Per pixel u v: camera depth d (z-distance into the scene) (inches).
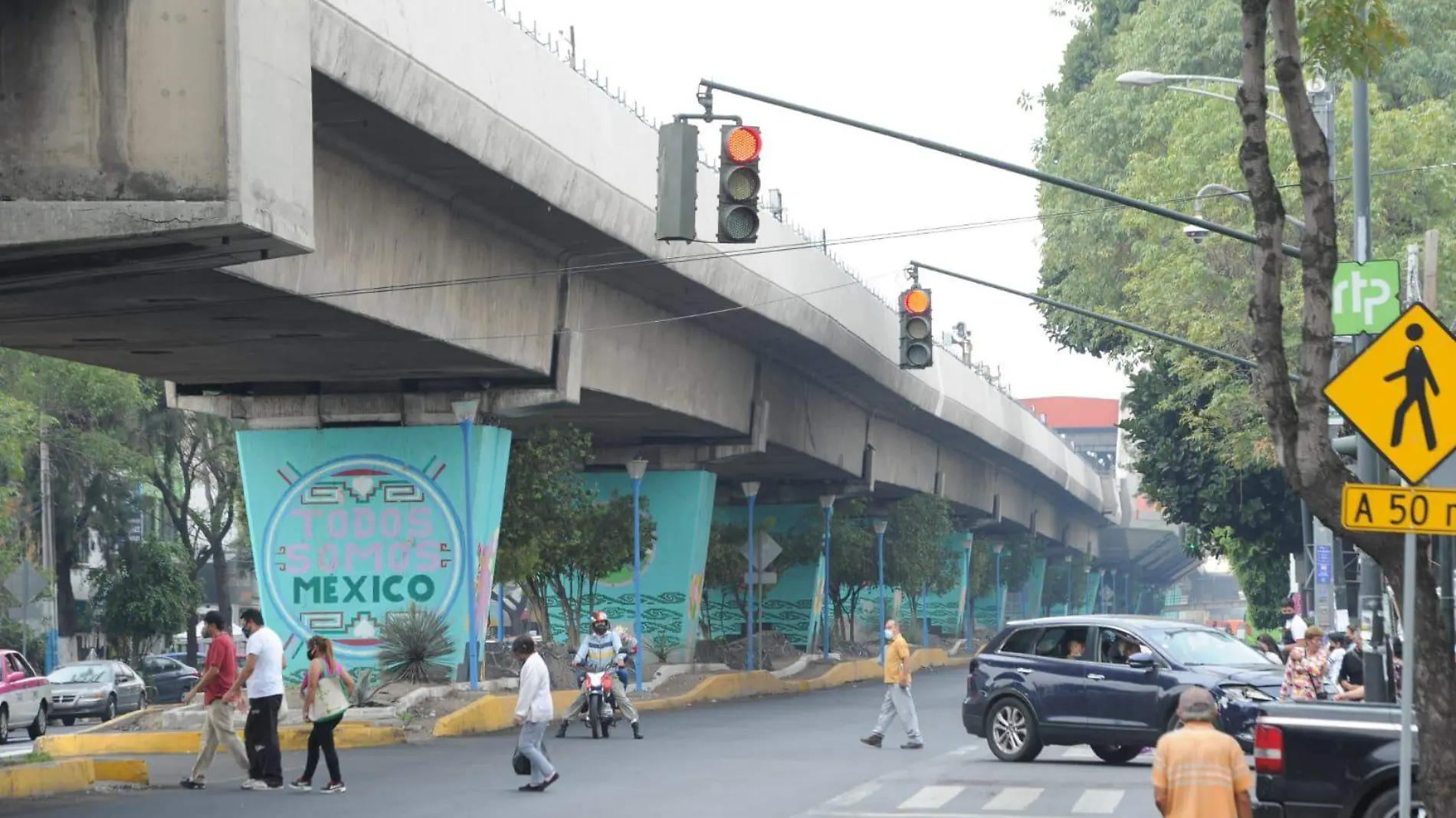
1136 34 2101.4
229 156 699.4
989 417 2972.4
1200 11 1999.3
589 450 1664.6
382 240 1067.3
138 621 2395.4
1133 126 2078.0
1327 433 505.4
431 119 965.8
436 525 1412.4
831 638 3024.1
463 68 998.4
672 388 1658.5
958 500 3216.0
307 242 754.8
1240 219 1518.2
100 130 706.8
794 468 2368.4
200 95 701.9
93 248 724.0
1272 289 515.2
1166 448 2166.6
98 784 897.5
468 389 1409.9
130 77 706.2
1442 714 488.4
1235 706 879.7
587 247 1316.4
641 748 1126.4
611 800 789.9
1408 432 466.0
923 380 2454.5
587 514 1721.2
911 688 2119.8
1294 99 513.7
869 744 1125.7
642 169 1312.7
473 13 1019.3
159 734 1202.6
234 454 2421.3
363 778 923.4
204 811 767.7
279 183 729.6
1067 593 4753.9
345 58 859.4
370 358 1245.7
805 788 840.9
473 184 1106.7
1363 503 465.1
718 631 2659.9
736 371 1857.8
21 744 1425.9
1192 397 1913.1
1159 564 6653.5
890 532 2869.1
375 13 884.6
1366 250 964.0
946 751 1076.5
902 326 1039.6
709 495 2020.2
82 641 2768.2
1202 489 2154.3
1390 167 1477.6
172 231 702.5
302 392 1441.9
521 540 1553.9
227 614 2509.8
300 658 1432.1
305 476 1439.5
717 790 836.0
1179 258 1558.8
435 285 1146.7
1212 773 437.1
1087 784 853.8
